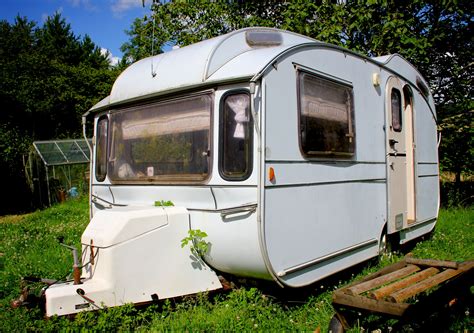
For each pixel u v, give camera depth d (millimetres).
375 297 3707
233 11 12719
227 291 4898
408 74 7559
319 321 4434
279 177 4477
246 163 4348
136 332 4137
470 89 12523
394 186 6785
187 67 4914
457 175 12898
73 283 4246
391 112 6785
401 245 7250
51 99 28328
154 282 4441
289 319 4492
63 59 38688
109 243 4250
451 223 9742
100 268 4297
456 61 12453
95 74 30250
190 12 12594
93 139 6102
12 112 27062
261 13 13008
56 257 7223
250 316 4383
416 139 7586
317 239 5000
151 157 5191
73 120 30969
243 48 5051
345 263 5520
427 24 11789
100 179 5883
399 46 10969
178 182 4852
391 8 11273
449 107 12719
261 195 4230
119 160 5609
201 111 4703
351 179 5672
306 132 4883
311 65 5070
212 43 4906
